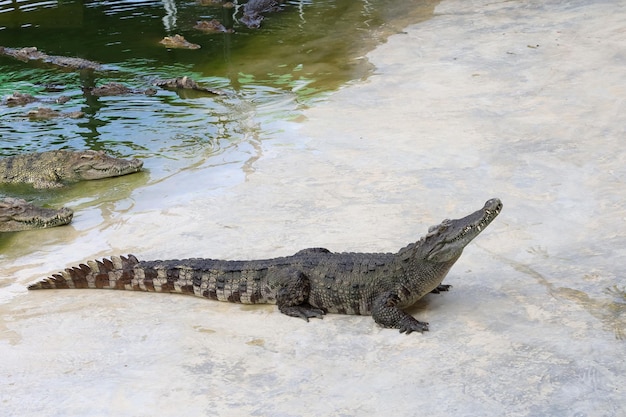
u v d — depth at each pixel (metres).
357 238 6.90
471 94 10.55
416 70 11.90
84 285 6.53
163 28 16.27
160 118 11.20
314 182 8.24
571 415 4.41
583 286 5.88
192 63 13.79
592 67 11.15
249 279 6.06
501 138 8.97
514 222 7.02
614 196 7.34
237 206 7.86
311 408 4.67
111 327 5.83
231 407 4.73
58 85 13.06
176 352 5.41
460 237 5.44
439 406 4.59
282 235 7.11
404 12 15.85
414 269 5.60
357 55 13.19
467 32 13.73
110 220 8.02
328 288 5.83
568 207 7.21
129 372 5.20
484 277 6.18
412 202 7.55
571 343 5.13
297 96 11.38
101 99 12.24
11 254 7.40
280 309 5.90
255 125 10.34
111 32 16.14
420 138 9.19
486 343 5.23
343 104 10.73
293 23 15.91
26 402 4.94
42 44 15.40
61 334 5.77
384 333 5.50
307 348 5.37
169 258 6.88
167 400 4.85
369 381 4.91
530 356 5.02
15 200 8.10
